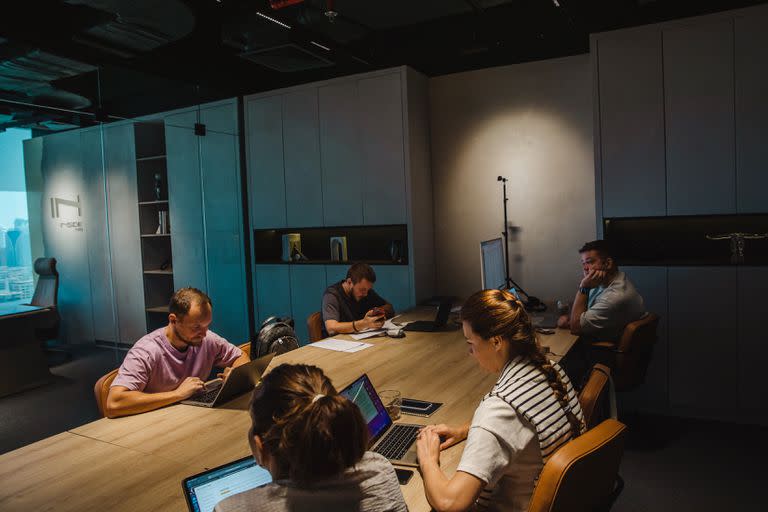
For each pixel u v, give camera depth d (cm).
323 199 504
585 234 444
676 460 314
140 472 162
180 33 381
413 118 468
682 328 377
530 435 135
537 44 444
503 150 470
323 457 98
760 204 358
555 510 122
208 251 566
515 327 147
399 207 468
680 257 417
